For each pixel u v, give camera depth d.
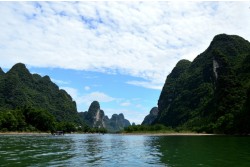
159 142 67.88
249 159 29.69
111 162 27.69
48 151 39.78
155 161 28.50
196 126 188.25
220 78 186.38
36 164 25.56
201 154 35.34
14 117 165.50
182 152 38.47
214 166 24.78
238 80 179.00
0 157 31.19
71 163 26.56
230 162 27.33
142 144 59.94
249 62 197.88
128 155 34.88
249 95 131.25
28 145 53.16
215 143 58.84
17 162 26.91
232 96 170.62
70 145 55.59
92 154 36.03
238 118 134.25
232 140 72.00
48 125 187.00
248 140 71.50
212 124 158.25
